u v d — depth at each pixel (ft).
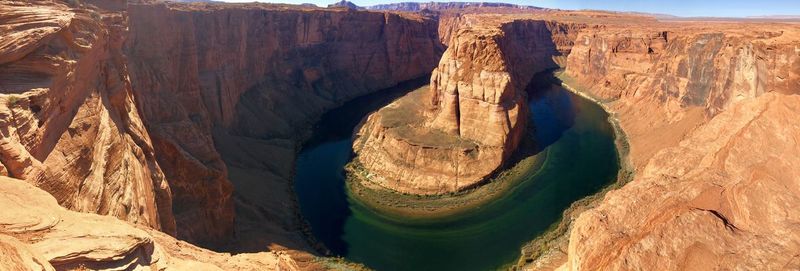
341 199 211.00
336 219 191.11
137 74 176.65
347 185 226.99
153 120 175.32
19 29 73.97
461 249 167.73
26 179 64.08
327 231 180.86
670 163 107.96
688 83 272.92
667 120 278.67
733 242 76.13
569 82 497.46
